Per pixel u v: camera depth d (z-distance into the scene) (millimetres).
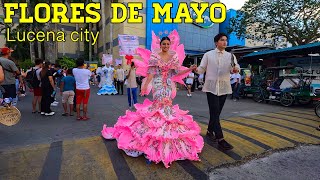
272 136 4938
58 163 3523
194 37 27641
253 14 18109
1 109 3809
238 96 12625
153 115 3602
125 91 15398
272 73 12633
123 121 4105
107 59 17625
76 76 6453
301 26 17219
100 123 6184
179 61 3865
